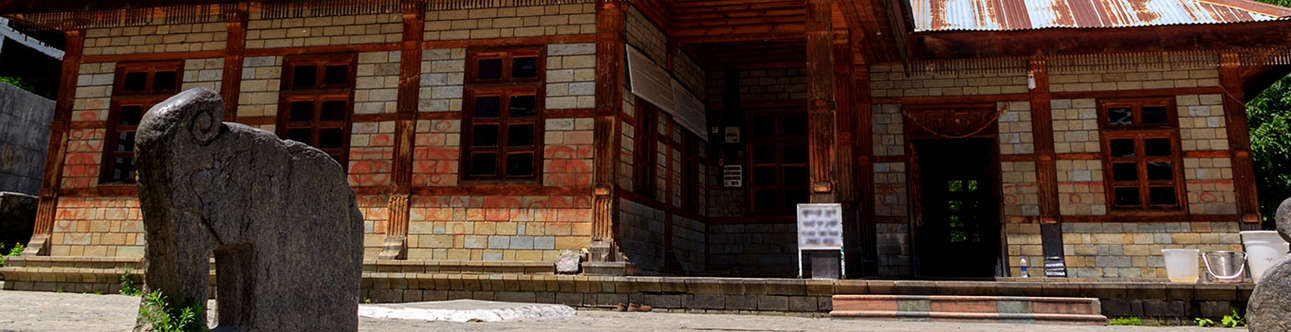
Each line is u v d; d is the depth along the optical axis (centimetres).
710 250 1470
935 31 1312
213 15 1261
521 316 773
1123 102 1384
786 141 1491
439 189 1146
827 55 1075
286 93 1216
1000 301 884
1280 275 441
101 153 1256
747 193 1480
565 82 1138
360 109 1190
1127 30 1270
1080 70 1402
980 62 1350
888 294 928
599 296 1007
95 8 1251
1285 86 1842
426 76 1179
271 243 365
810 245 996
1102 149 1375
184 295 335
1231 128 1343
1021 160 1394
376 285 1077
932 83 1446
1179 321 891
